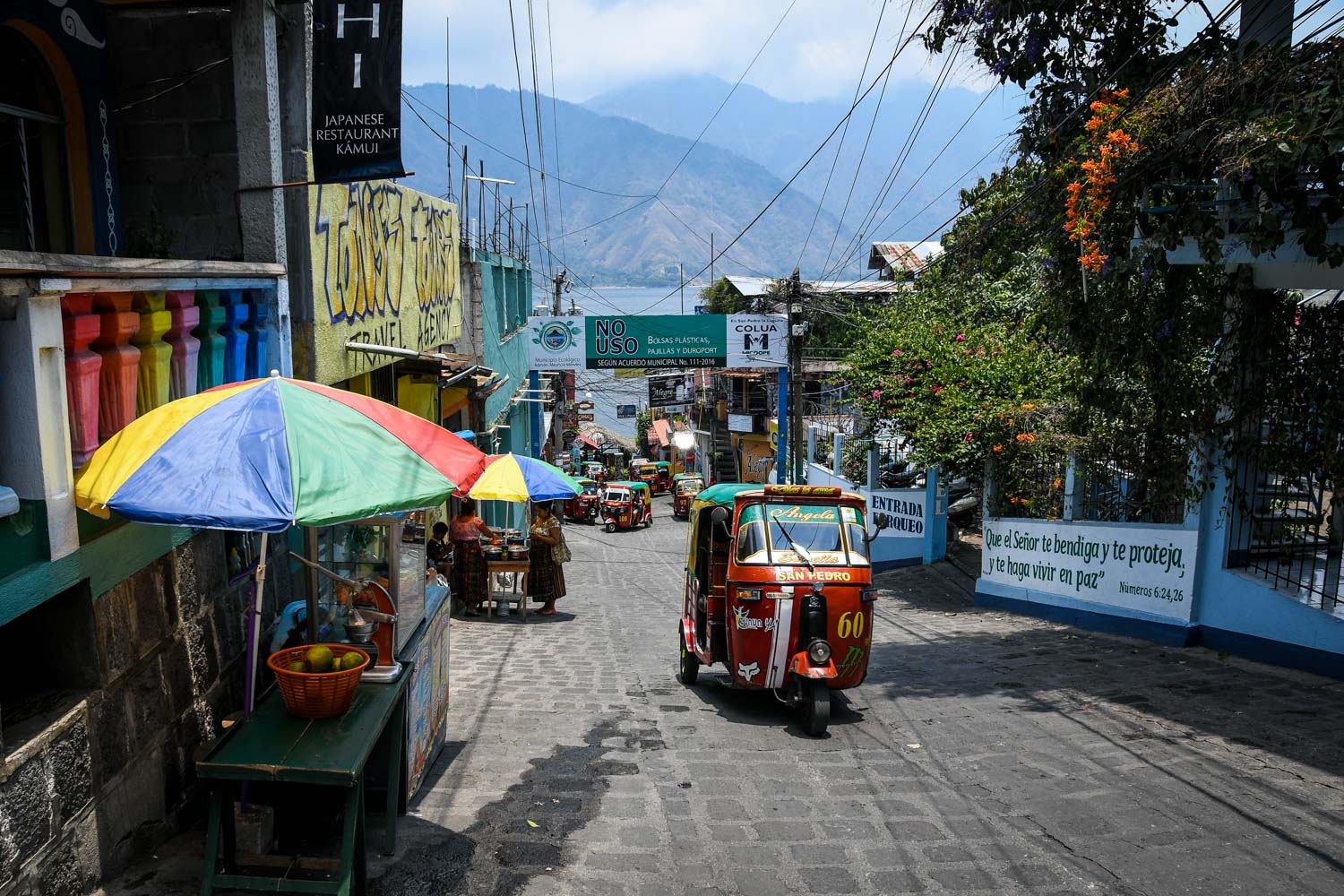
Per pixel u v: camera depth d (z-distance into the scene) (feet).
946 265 56.85
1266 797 18.01
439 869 15.48
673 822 18.01
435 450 14.97
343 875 13.43
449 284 52.75
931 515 57.21
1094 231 26.76
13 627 13.26
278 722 14.71
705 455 157.79
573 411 176.35
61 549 12.66
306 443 13.24
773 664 25.86
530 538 47.32
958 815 18.17
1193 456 31.32
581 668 34.12
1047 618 40.81
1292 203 20.94
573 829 17.53
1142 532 34.27
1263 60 21.50
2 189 22.40
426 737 19.31
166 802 15.60
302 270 28.43
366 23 23.38
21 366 12.10
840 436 69.36
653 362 93.09
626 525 108.99
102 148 24.75
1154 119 24.23
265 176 23.32
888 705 27.63
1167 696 25.84
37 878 11.87
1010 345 49.42
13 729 12.03
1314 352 27.40
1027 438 43.65
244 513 12.21
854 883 15.28
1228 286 28.53
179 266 16.20
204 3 23.53
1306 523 28.89
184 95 25.79
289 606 17.95
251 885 13.47
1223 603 30.58
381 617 16.65
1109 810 17.85
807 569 26.05
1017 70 32.35
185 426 13.17
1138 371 31.09
